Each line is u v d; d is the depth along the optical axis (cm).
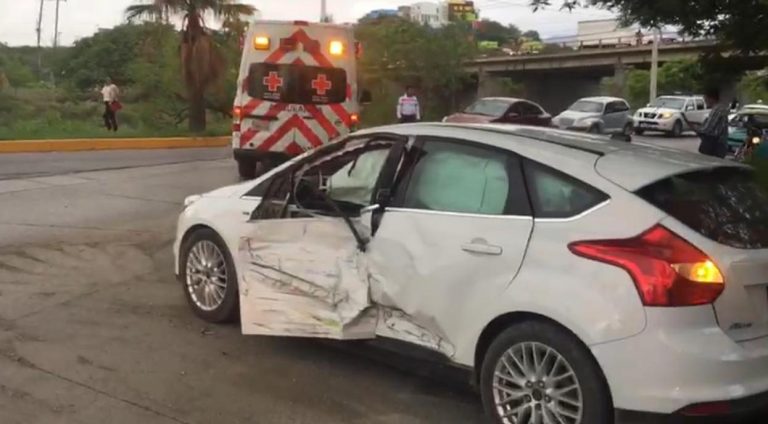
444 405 482
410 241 468
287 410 466
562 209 416
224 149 2295
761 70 930
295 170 555
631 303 377
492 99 2644
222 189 622
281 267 518
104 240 895
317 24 1424
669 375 369
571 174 419
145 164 1689
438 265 451
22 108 3638
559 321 396
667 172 412
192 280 621
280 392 491
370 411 470
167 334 584
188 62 2647
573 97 7981
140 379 502
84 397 471
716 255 382
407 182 486
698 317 375
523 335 414
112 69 6494
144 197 1209
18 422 435
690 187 413
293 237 520
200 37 2645
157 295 682
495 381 431
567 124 3192
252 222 552
